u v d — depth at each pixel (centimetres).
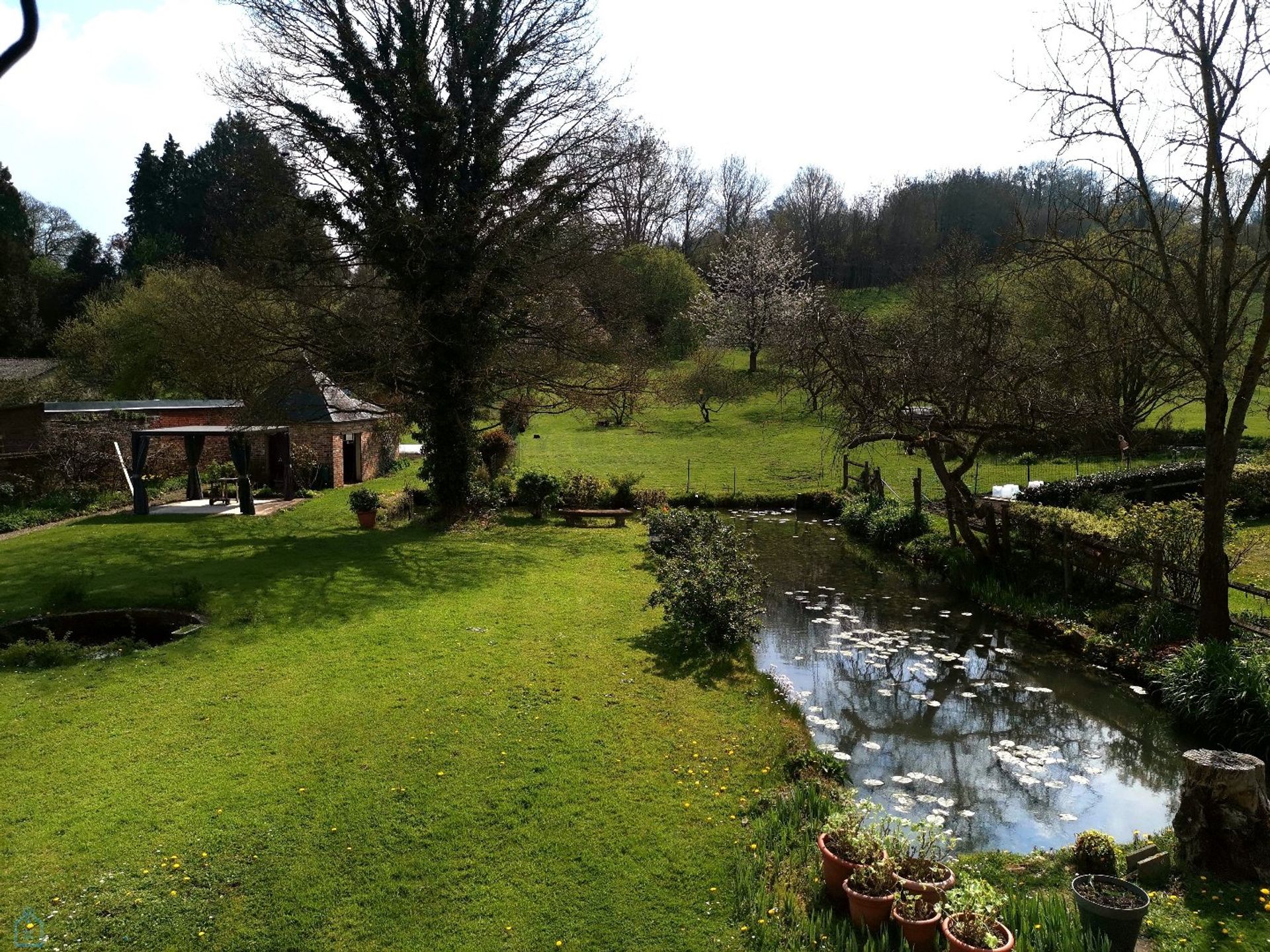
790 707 976
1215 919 547
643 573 1571
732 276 5384
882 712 1012
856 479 2708
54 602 1198
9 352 5550
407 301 1944
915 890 525
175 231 5822
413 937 527
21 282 5678
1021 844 706
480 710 885
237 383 2055
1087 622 1268
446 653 1075
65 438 2356
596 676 997
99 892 565
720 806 698
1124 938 490
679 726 862
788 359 1791
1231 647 972
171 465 2708
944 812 756
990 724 983
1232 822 605
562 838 641
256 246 1894
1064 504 2064
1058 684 1109
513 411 2270
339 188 1928
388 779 729
